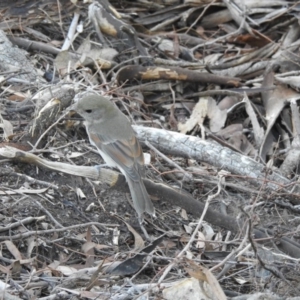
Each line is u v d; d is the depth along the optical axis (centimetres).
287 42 1574
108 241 1052
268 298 891
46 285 938
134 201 1005
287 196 1184
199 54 1590
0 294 867
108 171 1034
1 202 1057
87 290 916
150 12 1652
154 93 1466
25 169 1125
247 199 1192
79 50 1473
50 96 1236
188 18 1648
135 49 1509
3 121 1188
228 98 1460
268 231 1091
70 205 1091
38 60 1434
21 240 1005
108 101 1093
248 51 1584
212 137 1371
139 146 1068
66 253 1014
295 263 1009
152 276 994
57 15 1552
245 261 1019
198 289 879
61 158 1169
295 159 1299
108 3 1555
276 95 1441
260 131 1380
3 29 1486
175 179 1218
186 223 1122
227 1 1622
